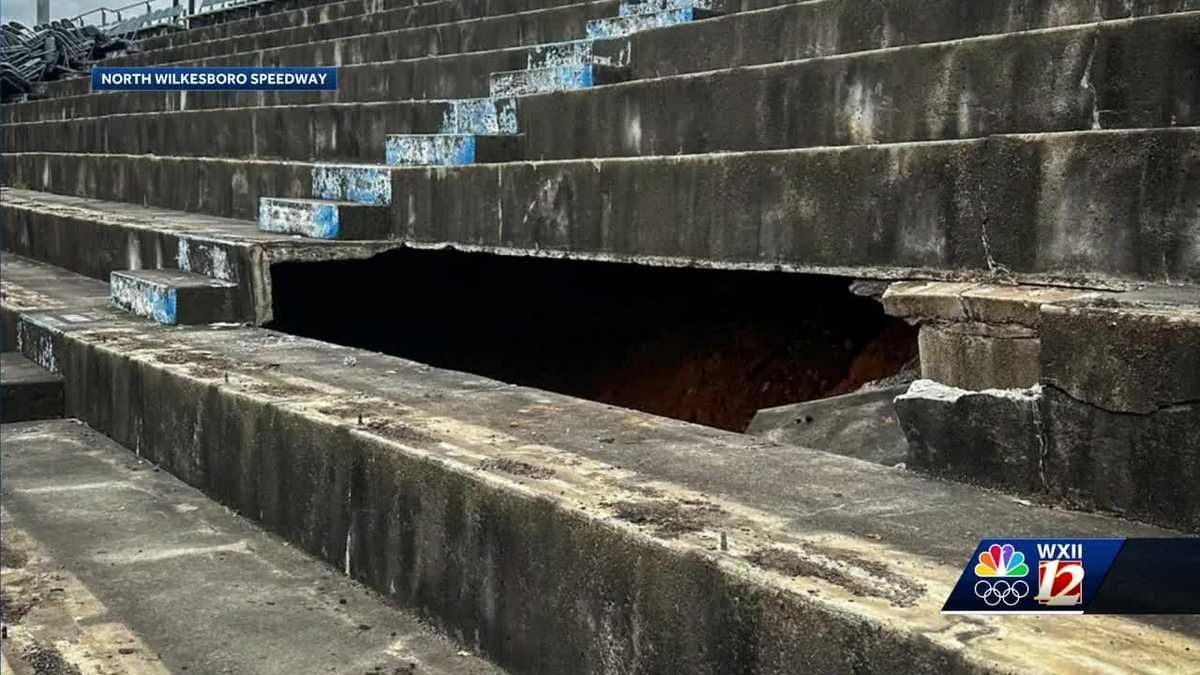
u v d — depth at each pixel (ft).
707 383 23.68
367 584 11.89
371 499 11.71
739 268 15.80
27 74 63.72
